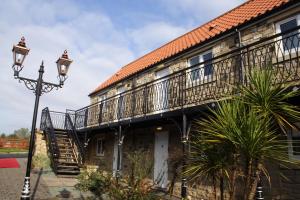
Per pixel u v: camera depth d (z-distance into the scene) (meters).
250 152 3.58
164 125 10.62
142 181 6.26
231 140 3.70
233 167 3.93
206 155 4.07
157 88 10.98
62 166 12.91
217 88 8.00
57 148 13.61
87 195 8.85
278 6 7.39
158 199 6.16
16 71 7.14
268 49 6.80
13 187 9.35
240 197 6.50
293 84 4.79
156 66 12.06
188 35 13.48
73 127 15.38
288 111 3.95
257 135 3.53
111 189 6.62
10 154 21.83
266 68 4.83
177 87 9.72
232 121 3.73
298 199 5.91
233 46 8.55
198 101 8.09
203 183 8.09
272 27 7.66
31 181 10.62
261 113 3.89
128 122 10.47
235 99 4.12
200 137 4.34
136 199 5.90
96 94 18.38
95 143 16.73
